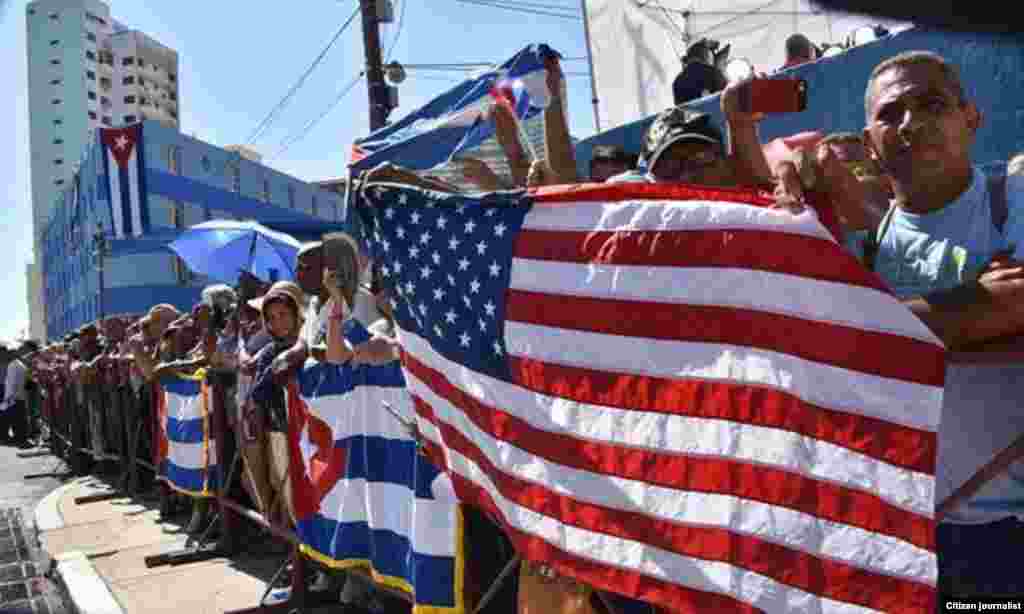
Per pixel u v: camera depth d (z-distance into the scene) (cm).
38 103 9988
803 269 197
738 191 214
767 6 781
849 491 184
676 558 207
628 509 218
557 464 235
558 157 362
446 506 325
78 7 10094
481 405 257
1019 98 294
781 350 197
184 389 684
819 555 186
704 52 527
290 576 528
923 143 197
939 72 198
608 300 229
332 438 408
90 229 3353
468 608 315
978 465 193
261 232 750
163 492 767
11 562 659
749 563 195
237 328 626
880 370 184
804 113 393
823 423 189
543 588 262
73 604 511
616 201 235
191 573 562
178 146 3459
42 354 1605
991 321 174
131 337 785
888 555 178
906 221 210
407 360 286
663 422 215
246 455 525
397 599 429
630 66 1045
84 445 1152
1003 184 204
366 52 1264
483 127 491
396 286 287
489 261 257
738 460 201
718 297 209
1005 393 190
